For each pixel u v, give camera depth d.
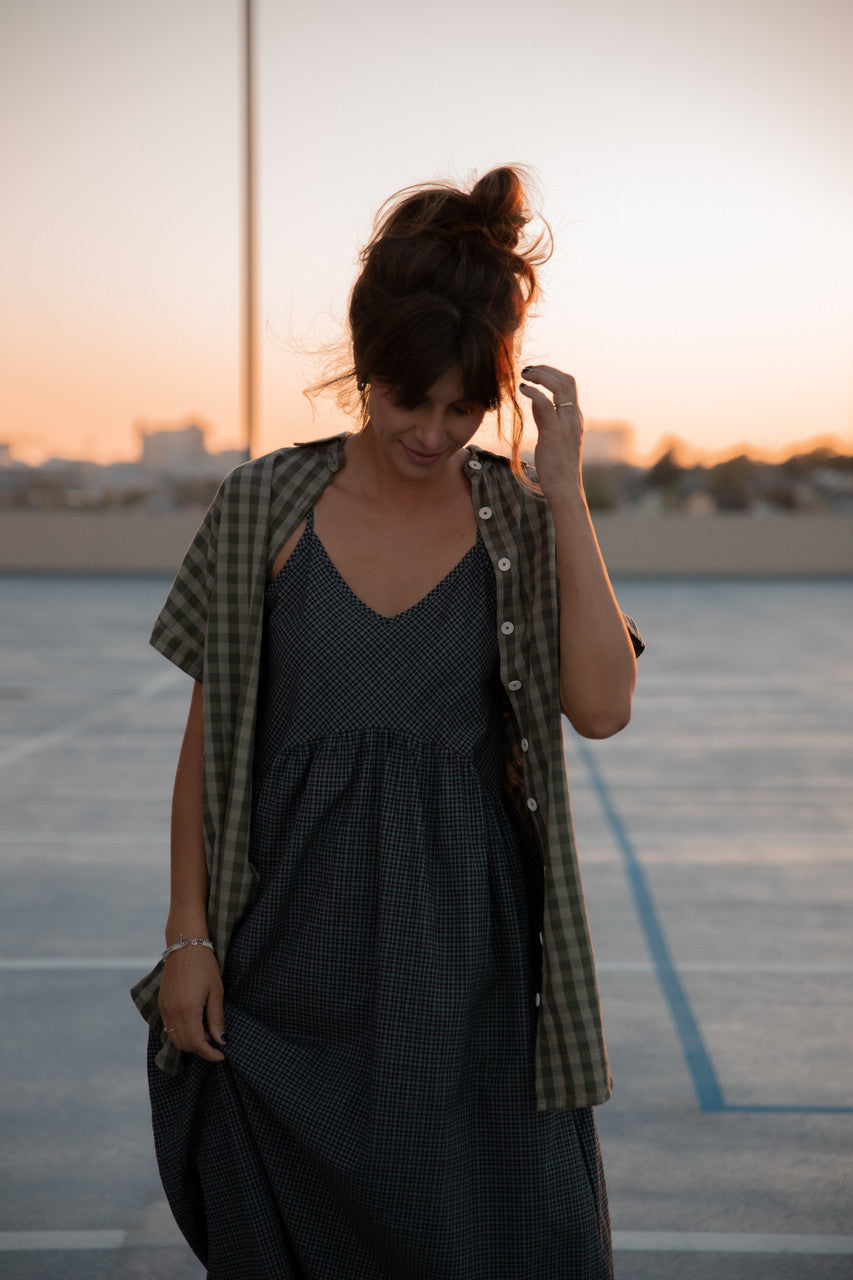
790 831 6.57
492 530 1.59
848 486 34.97
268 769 1.60
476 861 1.56
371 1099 1.52
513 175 1.44
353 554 1.58
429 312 1.38
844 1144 3.02
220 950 1.60
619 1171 2.87
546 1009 1.58
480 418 1.47
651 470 35.22
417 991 1.51
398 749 1.56
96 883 5.47
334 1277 1.61
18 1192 2.76
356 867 1.54
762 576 32.34
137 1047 3.62
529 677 1.59
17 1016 3.86
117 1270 2.45
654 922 4.90
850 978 4.25
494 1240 1.61
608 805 7.24
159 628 1.65
